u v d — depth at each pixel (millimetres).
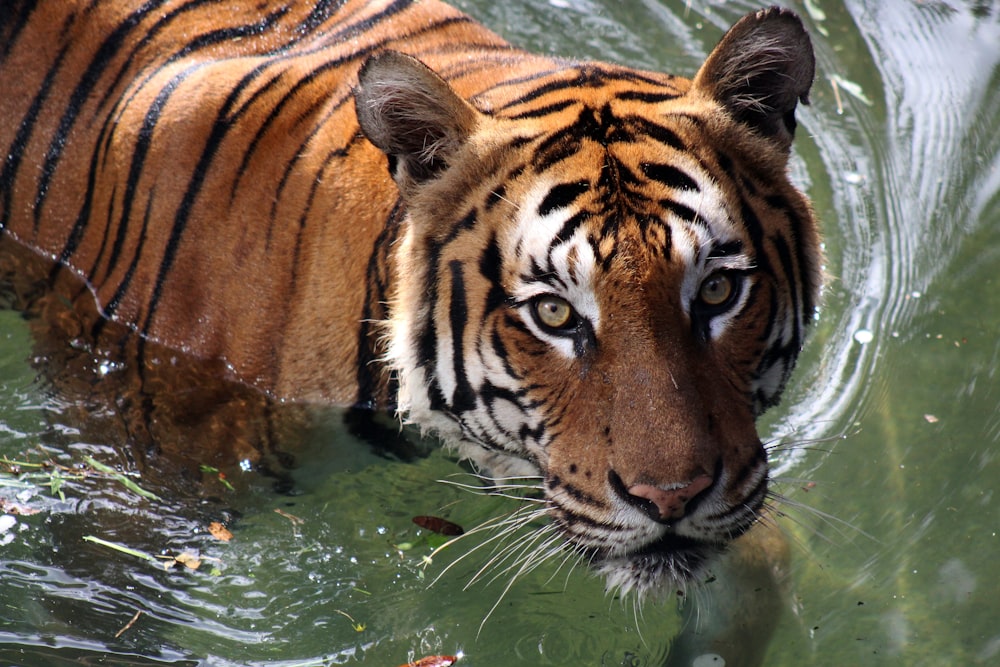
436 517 7855
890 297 9703
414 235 6594
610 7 12695
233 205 7707
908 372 9109
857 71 11922
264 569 7570
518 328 6184
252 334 7645
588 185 6082
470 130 6418
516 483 7125
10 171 8797
